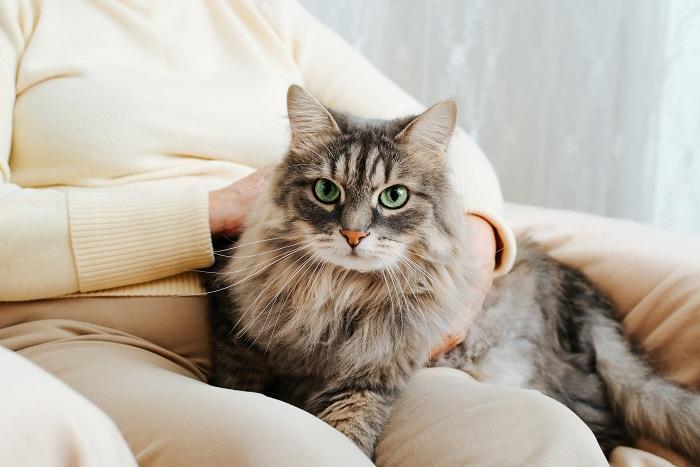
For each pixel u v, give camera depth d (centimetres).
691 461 142
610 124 235
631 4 227
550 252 179
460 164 160
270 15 176
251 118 158
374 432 118
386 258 125
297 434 88
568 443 96
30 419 60
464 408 108
